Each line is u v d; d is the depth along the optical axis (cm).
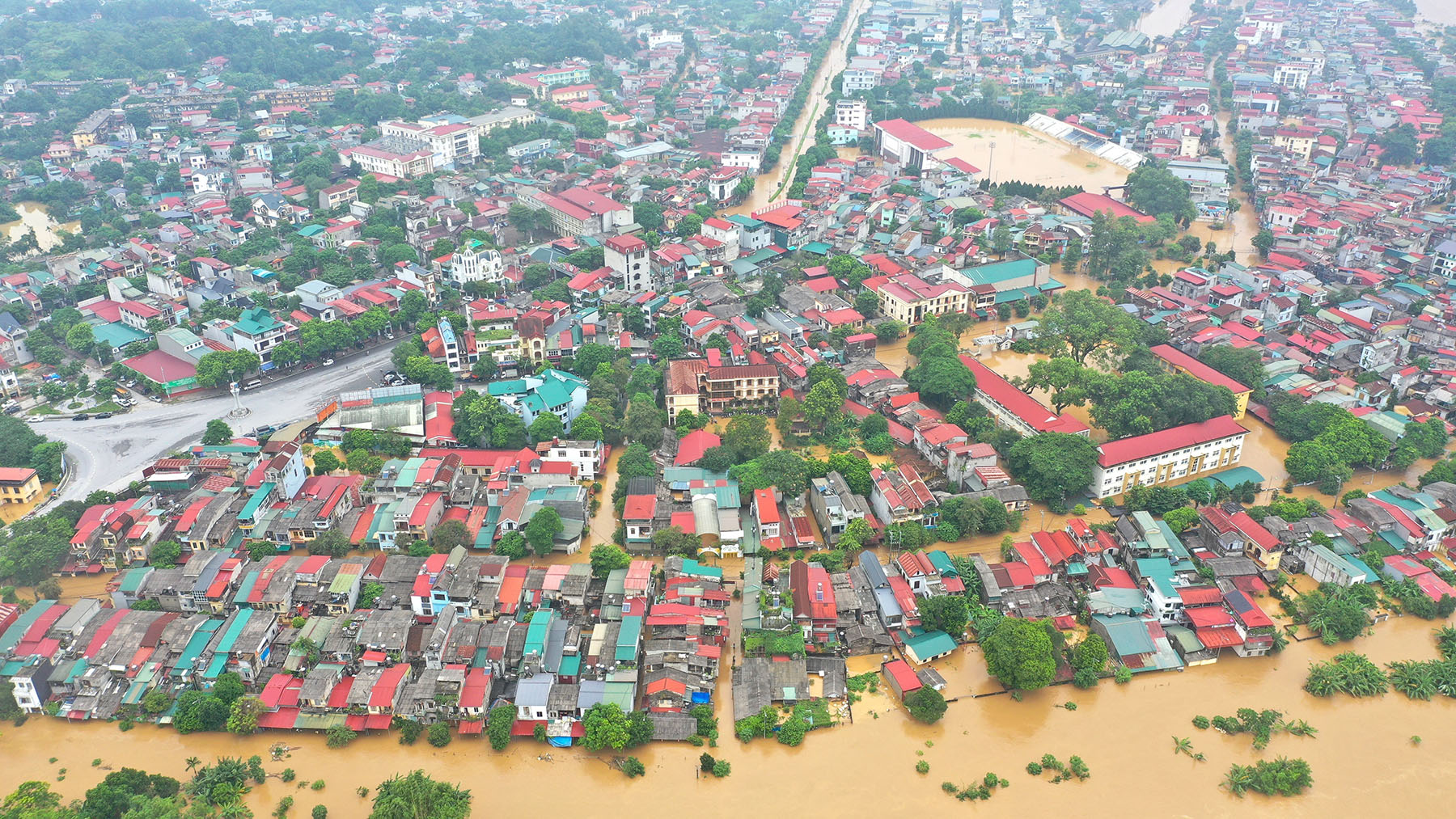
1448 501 19538
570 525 19075
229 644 15838
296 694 15312
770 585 17488
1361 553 18650
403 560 17888
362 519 19525
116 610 16962
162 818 12975
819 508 19912
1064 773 14500
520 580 17212
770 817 13850
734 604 17550
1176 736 15212
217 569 17650
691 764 14712
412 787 13475
